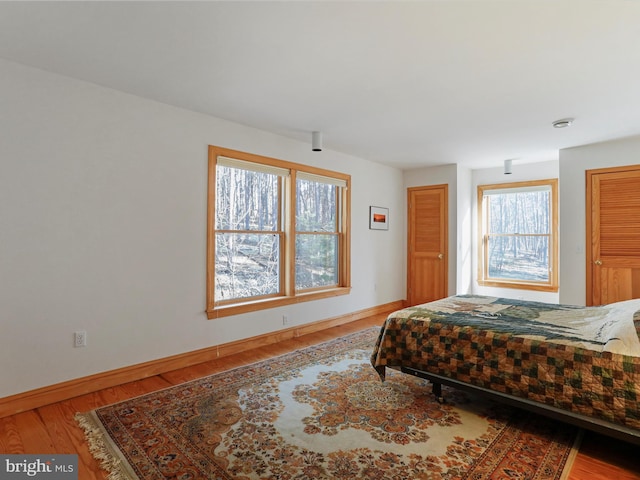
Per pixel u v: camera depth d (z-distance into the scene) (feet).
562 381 6.20
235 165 11.57
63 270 8.19
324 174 14.58
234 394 8.42
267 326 12.53
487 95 9.15
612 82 8.33
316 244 14.73
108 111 8.85
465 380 7.37
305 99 9.54
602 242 13.35
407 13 5.79
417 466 5.76
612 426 5.78
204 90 9.00
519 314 8.56
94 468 5.72
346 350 11.77
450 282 17.43
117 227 9.03
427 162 17.19
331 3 5.54
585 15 5.79
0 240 7.36
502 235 18.19
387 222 18.04
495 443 6.42
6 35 6.48
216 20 6.02
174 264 10.14
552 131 12.07
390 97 9.33
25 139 7.65
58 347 8.13
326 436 6.63
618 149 13.08
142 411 7.59
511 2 5.48
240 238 12.05
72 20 6.02
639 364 5.57
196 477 5.49
